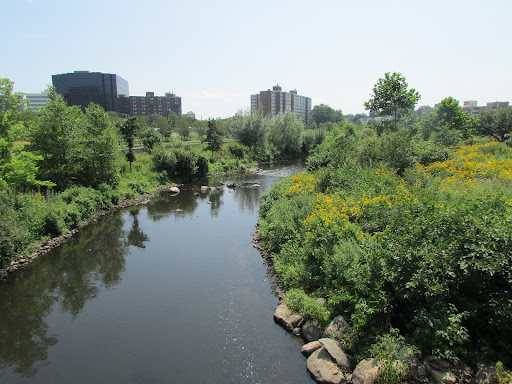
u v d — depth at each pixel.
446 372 5.45
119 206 22.45
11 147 17.16
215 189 29.88
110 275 11.92
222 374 6.82
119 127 29.53
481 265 5.49
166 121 77.50
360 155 20.55
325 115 135.75
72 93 113.62
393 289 6.71
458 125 38.19
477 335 5.82
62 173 20.66
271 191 19.22
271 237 12.95
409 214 7.76
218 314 9.09
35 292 10.78
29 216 14.59
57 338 8.28
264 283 10.77
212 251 13.98
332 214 10.53
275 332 8.17
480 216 6.30
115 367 7.14
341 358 6.59
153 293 10.45
